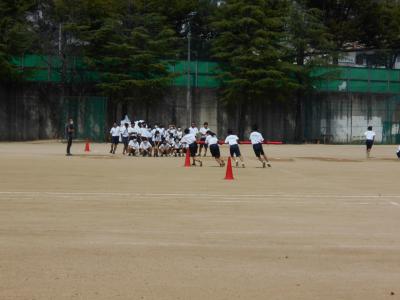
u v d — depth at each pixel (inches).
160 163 1535.4
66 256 484.7
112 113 2898.6
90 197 842.2
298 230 607.8
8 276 424.8
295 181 1109.7
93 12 2797.7
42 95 2812.5
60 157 1688.0
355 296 388.2
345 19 3762.3
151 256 489.4
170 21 3358.8
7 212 698.8
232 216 690.8
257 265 464.8
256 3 3009.4
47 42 2790.4
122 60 2815.0
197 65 3046.3
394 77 3312.0
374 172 1338.6
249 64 2965.1
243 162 1589.6
